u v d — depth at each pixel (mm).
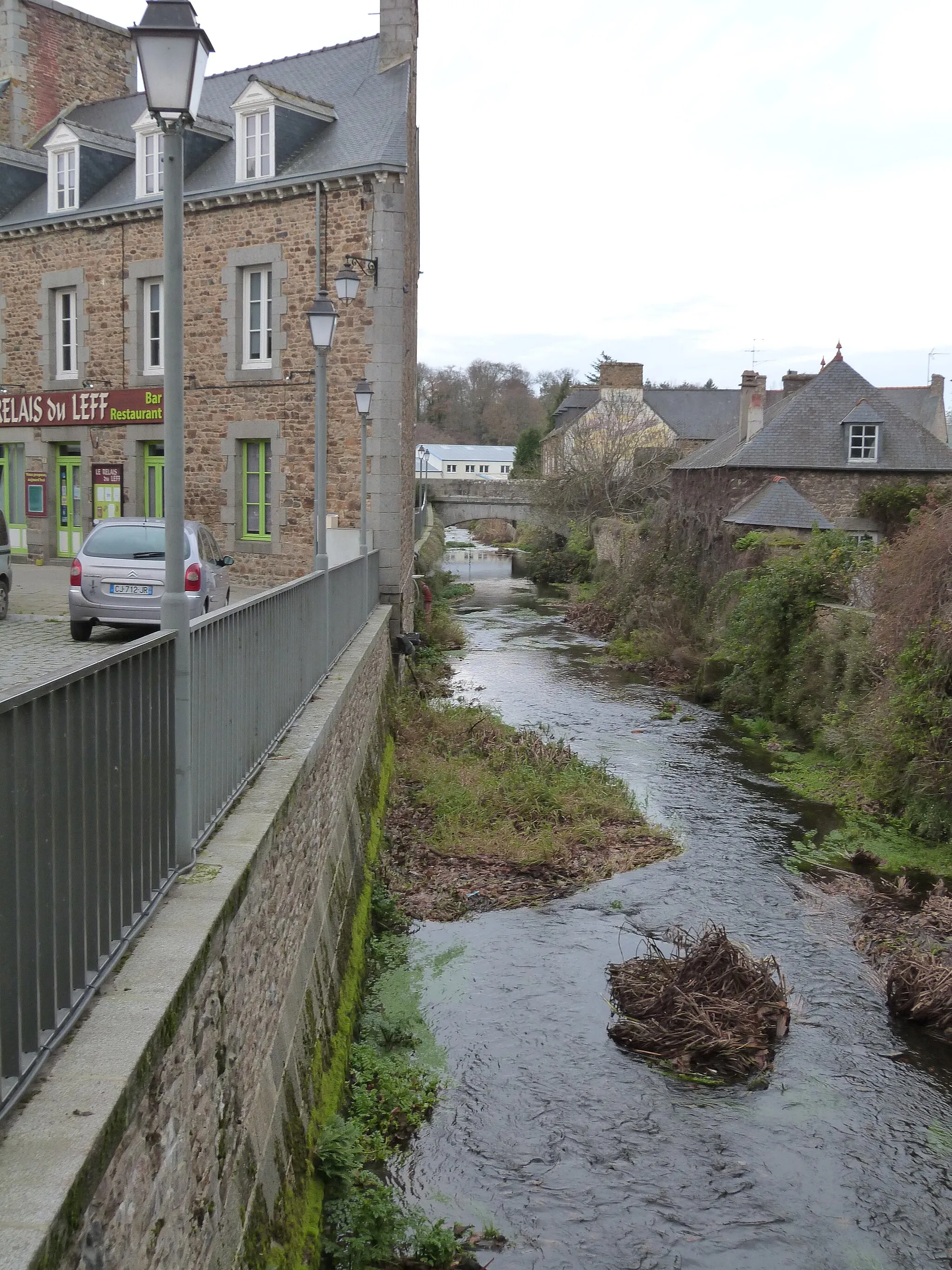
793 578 18875
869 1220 6199
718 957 8727
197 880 4297
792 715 17578
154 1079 3143
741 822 13094
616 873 11383
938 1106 7312
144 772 3916
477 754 15648
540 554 47656
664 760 15977
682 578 28734
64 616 13891
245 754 5723
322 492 9938
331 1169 5559
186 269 19828
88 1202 2551
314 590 8719
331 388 18609
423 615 27922
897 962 8922
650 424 53281
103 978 3400
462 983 8867
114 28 25438
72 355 21797
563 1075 7574
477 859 11594
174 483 4348
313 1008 6430
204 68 4363
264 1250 4305
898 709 13258
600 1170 6566
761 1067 7703
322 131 19453
